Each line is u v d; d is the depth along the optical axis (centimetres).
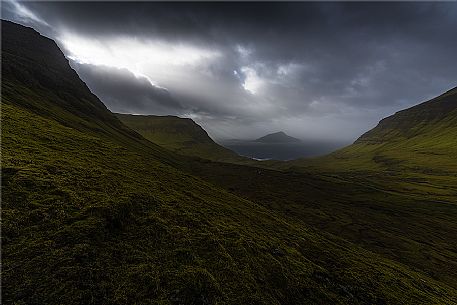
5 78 14800
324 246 6053
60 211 2625
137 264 2459
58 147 4947
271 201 15200
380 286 4484
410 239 11938
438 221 15050
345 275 4425
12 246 2109
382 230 12700
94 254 2338
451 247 11600
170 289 2339
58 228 2423
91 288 2050
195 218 3875
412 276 6300
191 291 2400
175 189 5581
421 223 14575
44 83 19875
